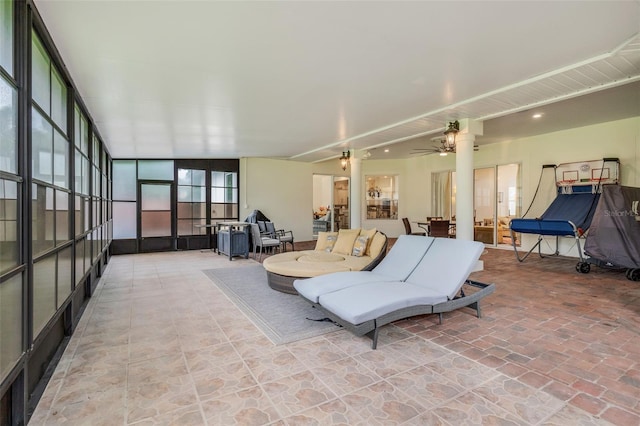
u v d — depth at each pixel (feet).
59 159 8.96
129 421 5.86
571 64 10.94
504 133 24.47
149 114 15.35
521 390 6.81
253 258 24.53
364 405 6.31
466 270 10.78
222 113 15.65
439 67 11.00
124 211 26.73
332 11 7.67
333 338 9.57
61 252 8.86
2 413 5.59
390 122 18.02
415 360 8.16
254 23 8.12
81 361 8.15
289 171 33.35
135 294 14.40
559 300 13.16
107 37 8.57
